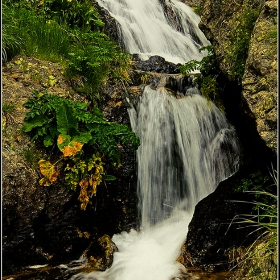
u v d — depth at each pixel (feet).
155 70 20.01
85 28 20.17
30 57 15.02
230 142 16.44
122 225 14.32
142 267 12.09
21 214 11.50
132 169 14.71
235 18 14.76
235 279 10.13
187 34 29.63
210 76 17.30
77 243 12.73
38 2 20.24
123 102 15.67
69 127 12.49
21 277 11.32
